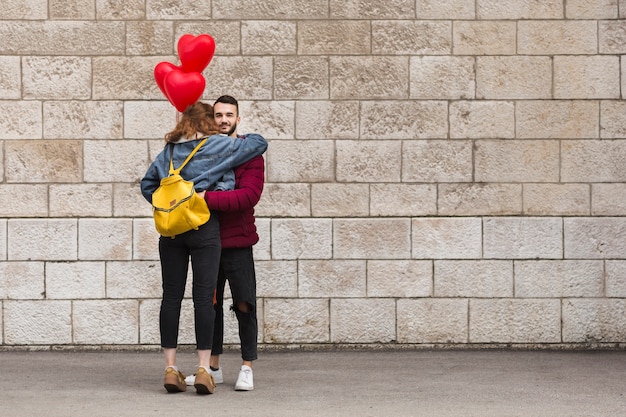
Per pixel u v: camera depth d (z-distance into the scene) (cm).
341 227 962
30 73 964
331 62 968
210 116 768
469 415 670
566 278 965
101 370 859
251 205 751
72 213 962
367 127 967
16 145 963
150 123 966
